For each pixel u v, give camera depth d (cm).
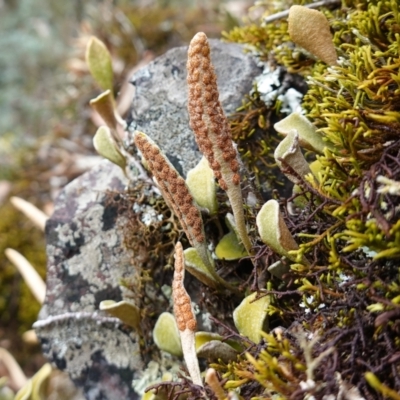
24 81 48
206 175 14
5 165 33
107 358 16
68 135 34
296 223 12
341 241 12
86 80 35
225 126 12
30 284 20
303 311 12
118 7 36
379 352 10
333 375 9
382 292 10
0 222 29
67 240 17
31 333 24
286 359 10
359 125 12
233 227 14
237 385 10
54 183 31
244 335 12
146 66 17
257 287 12
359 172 11
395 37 13
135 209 16
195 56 11
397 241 10
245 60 16
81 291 16
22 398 16
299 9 13
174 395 12
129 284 16
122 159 15
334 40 14
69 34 47
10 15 51
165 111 16
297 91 16
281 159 12
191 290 15
